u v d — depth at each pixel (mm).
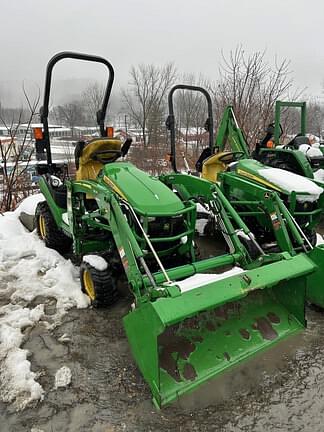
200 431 2326
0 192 8875
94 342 3201
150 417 2430
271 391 2631
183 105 19547
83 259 3734
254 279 2803
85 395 2611
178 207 3592
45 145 5082
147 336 2455
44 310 3668
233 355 2875
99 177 4152
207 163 5836
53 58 4430
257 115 11414
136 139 18234
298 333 3199
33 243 5262
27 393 2607
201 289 2594
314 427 2350
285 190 4461
